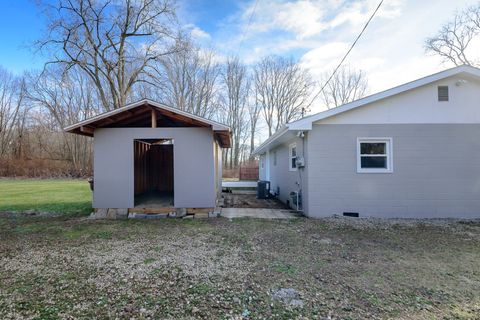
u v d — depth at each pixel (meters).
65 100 24.92
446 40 17.92
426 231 5.35
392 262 3.64
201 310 2.41
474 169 6.64
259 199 11.04
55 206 8.67
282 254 3.99
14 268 3.45
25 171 23.84
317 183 6.76
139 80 17.23
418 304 2.52
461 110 6.69
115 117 6.89
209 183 6.90
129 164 6.86
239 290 2.81
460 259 3.75
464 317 2.30
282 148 10.28
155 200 8.26
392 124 6.71
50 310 2.41
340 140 6.75
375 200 6.69
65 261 3.70
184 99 25.06
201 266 3.50
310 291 2.78
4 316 2.31
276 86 29.23
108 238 4.92
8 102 26.14
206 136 6.91
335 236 5.00
